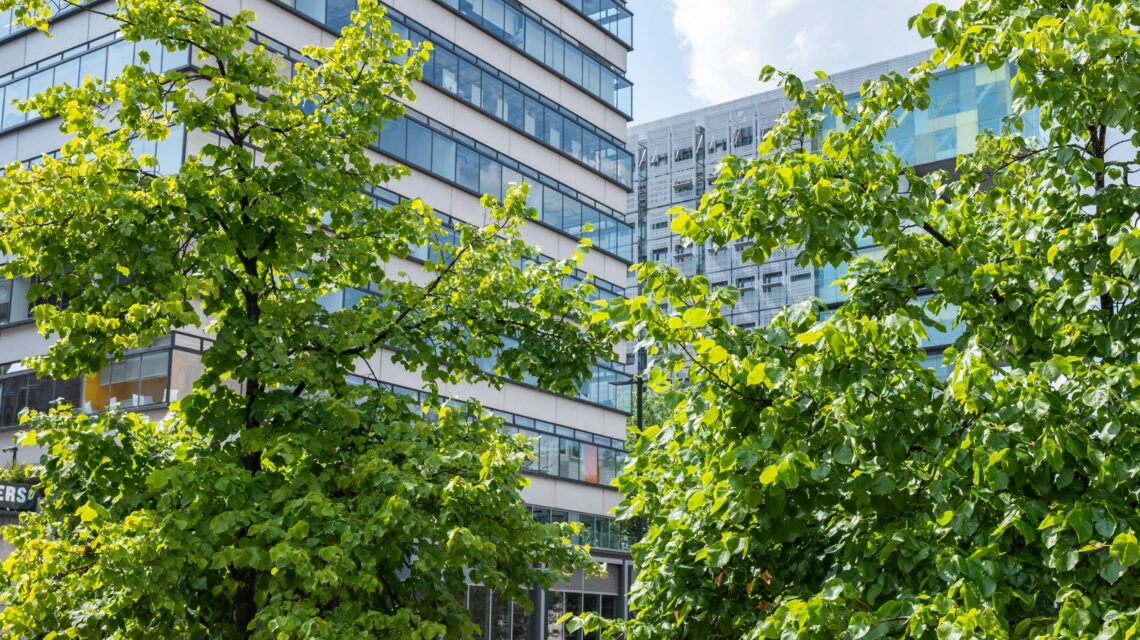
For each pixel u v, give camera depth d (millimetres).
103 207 11367
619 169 45719
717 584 8461
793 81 9438
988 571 6520
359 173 13883
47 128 31219
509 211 14328
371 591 10977
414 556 13453
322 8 32875
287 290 13930
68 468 12016
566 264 13789
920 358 8164
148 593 10570
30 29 32156
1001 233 9117
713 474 7305
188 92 12641
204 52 13008
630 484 9578
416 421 12617
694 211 8320
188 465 10945
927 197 8484
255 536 10938
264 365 11672
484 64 39594
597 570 13266
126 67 12852
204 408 12266
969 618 5996
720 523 7852
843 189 8188
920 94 9359
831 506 7680
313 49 14227
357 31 14312
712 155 104500
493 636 35188
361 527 11086
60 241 11750
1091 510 6434
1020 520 6672
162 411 26938
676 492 9141
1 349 30484
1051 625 6715
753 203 8117
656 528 9023
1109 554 6395
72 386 28844
